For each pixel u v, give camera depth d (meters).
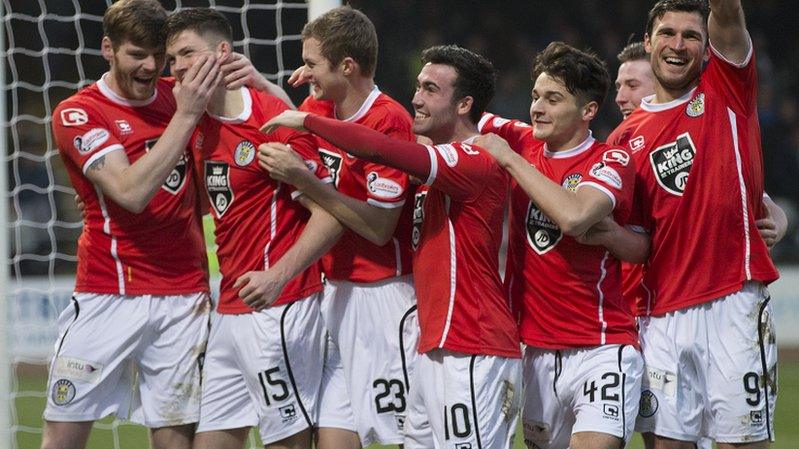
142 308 15.40
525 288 14.84
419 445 14.96
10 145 45.22
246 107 14.94
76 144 14.83
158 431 15.73
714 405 15.02
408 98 54.03
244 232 15.02
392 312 15.35
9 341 18.14
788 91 53.75
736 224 14.85
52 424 15.41
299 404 15.23
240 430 15.66
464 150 14.10
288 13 44.62
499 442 14.38
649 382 15.10
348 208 14.48
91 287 15.41
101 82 15.41
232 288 15.24
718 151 14.85
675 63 14.89
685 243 14.91
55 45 48.31
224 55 14.66
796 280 43.91
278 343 15.02
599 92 14.51
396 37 54.59
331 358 15.68
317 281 15.47
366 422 15.39
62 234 42.88
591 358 14.44
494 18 55.22
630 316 14.81
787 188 50.62
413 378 14.96
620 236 14.48
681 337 14.97
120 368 15.50
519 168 14.05
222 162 14.95
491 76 15.02
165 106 15.61
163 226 15.30
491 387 14.25
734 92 14.91
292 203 15.09
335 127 13.75
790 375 37.81
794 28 55.31
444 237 14.38
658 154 15.07
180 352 15.54
